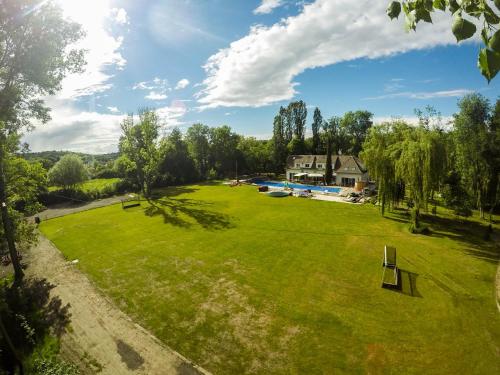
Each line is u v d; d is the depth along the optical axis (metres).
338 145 91.19
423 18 2.96
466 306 16.30
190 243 27.19
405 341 13.64
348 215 35.75
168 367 12.63
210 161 82.88
